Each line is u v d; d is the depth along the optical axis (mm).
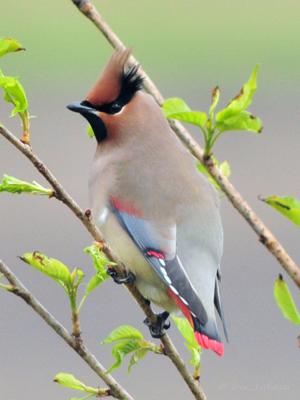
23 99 8078
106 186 9688
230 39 21719
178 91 20906
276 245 7445
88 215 8141
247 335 14438
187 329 8734
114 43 8750
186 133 8453
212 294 9102
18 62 20641
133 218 9484
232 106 7449
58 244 16375
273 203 7613
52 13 21375
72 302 8195
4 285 8086
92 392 8281
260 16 22078
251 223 7461
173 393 13875
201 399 8453
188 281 9102
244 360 14031
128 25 22250
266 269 15742
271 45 21547
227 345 14117
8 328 14672
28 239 16438
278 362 14000
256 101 19859
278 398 13602
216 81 20891
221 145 18109
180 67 21328
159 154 9688
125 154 9758
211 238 9375
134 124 9805
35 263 8211
